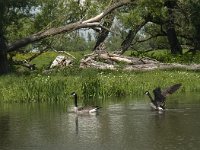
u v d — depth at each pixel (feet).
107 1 153.58
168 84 108.58
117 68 138.00
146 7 165.68
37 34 142.00
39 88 95.50
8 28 166.91
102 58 148.56
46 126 67.67
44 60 198.39
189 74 122.62
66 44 167.84
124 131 63.10
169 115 73.51
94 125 67.56
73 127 66.59
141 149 53.98
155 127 64.90
